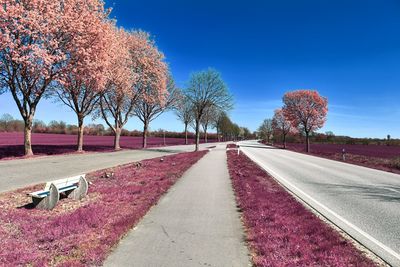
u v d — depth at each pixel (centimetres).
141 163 1881
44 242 523
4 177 1259
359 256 478
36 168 1575
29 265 434
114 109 3534
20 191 958
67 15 2112
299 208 777
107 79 2781
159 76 3647
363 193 1070
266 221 667
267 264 445
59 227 590
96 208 734
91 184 1074
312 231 592
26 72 2036
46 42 2050
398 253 516
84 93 2822
